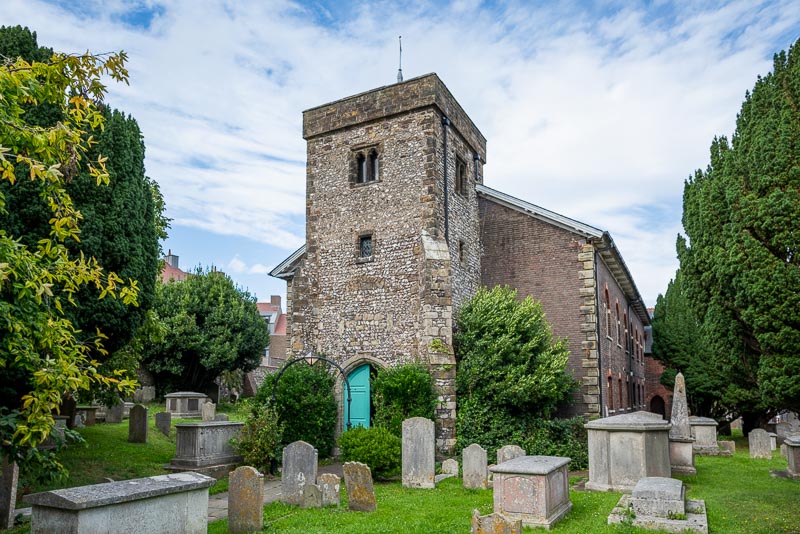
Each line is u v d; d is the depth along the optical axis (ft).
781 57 35.63
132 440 61.98
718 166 41.06
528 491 34.63
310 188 74.33
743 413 93.50
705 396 99.55
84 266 25.98
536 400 62.28
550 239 74.13
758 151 35.29
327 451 64.28
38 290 22.36
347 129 73.05
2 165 22.31
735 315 38.86
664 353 106.63
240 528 32.94
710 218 39.96
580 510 38.55
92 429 66.64
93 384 51.37
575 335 70.95
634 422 45.70
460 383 62.80
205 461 52.31
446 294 64.28
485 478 45.65
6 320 23.36
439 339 62.95
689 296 45.80
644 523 33.01
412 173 67.97
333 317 69.87
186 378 120.26
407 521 34.83
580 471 57.72
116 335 47.52
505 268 75.87
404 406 59.93
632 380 106.42
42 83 27.35
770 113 35.27
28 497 25.84
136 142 49.39
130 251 46.34
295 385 62.03
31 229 39.47
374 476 50.39
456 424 61.77
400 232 67.56
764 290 33.19
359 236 70.08
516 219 76.38
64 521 25.13
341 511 37.83
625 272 87.35
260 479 32.99
